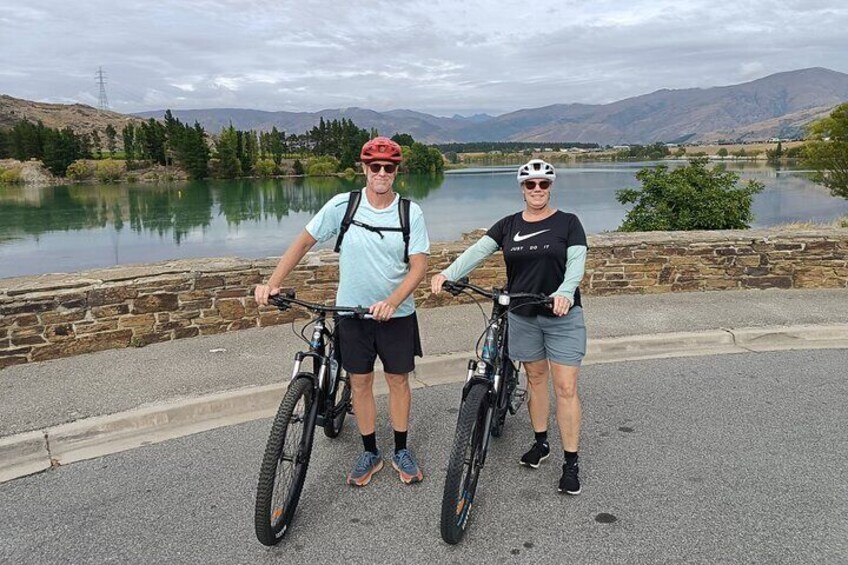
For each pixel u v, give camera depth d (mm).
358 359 3404
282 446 2861
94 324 5629
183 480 3611
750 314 6777
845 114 21062
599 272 7711
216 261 6414
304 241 3361
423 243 3318
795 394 4824
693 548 2900
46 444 3990
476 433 3094
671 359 5730
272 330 6340
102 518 3225
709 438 4082
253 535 3061
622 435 4156
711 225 11477
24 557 2895
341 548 2959
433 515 3244
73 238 42531
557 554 2881
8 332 5258
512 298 3277
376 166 3217
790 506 3246
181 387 4793
